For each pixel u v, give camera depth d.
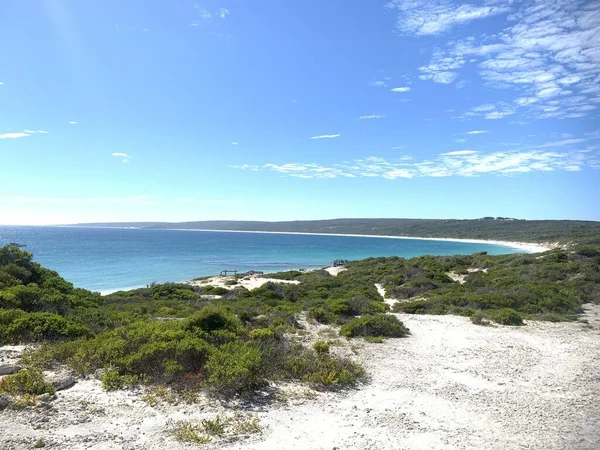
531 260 38.50
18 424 5.19
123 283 45.16
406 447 5.39
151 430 5.43
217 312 10.64
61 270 54.59
